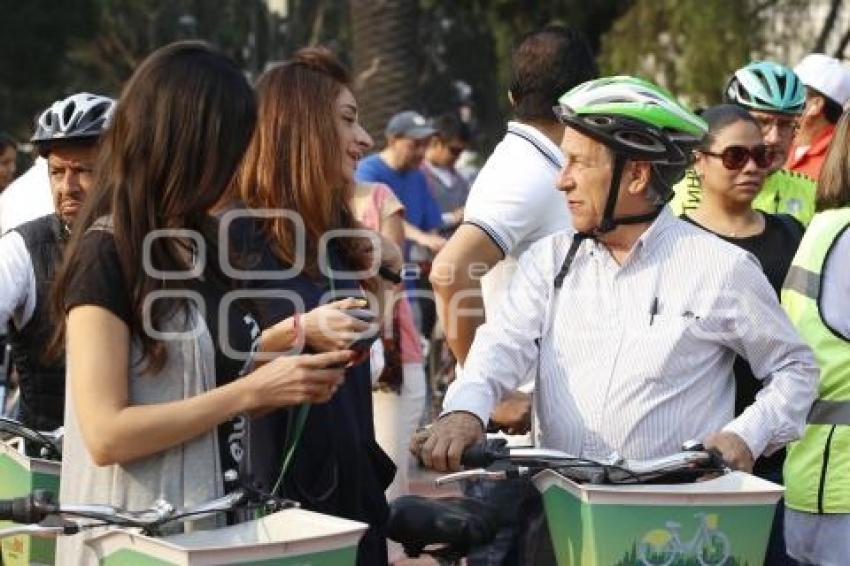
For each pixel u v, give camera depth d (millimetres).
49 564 5734
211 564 4227
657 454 5270
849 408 6648
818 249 6684
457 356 6992
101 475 4613
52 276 6258
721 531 4758
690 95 26297
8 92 41656
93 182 4652
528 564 5598
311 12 49938
